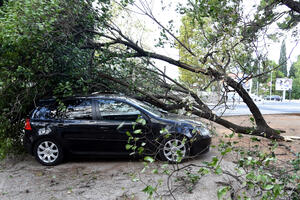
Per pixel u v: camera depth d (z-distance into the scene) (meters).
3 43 4.13
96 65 5.75
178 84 6.35
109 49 6.23
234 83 5.84
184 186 3.59
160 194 3.35
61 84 4.83
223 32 4.61
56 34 4.82
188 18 5.78
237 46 4.96
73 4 4.95
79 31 5.66
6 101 4.98
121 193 3.42
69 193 3.45
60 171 4.41
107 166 4.64
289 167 3.88
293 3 4.82
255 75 5.36
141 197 3.27
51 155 4.75
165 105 6.55
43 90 5.32
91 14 5.46
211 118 6.22
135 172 4.23
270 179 2.30
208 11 4.34
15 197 3.34
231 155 5.12
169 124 4.65
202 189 3.48
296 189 2.83
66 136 4.71
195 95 5.79
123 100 4.87
